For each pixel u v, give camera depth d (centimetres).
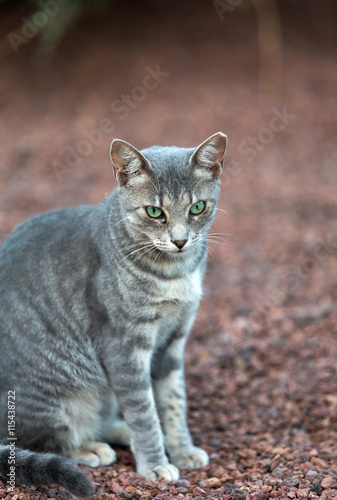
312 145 1306
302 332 794
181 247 495
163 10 1575
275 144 1283
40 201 1059
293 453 548
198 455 551
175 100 1305
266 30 1555
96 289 509
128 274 497
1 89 1360
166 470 511
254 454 562
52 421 528
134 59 1388
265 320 831
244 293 902
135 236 505
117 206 516
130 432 544
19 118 1282
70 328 524
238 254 988
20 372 518
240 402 670
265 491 467
